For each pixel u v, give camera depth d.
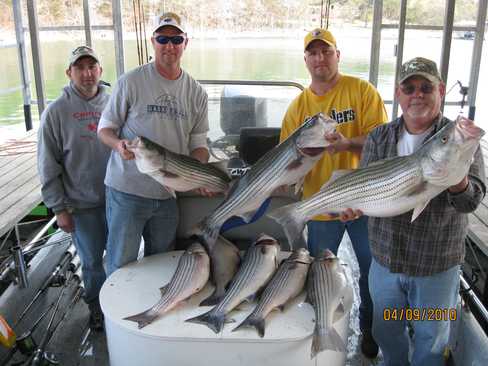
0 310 3.21
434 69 2.06
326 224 2.84
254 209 2.41
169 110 2.64
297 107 2.92
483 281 3.47
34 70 5.27
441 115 2.13
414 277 2.15
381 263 2.24
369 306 2.87
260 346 2.17
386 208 2.03
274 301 2.32
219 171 2.54
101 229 3.11
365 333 2.88
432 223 2.07
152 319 2.27
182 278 2.39
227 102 3.50
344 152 2.77
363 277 2.88
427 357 2.23
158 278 2.62
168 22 2.51
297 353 2.19
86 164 2.96
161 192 2.72
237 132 3.54
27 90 5.78
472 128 1.72
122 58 5.19
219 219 2.44
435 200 2.05
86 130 2.93
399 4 4.93
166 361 2.22
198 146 2.86
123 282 2.58
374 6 5.00
